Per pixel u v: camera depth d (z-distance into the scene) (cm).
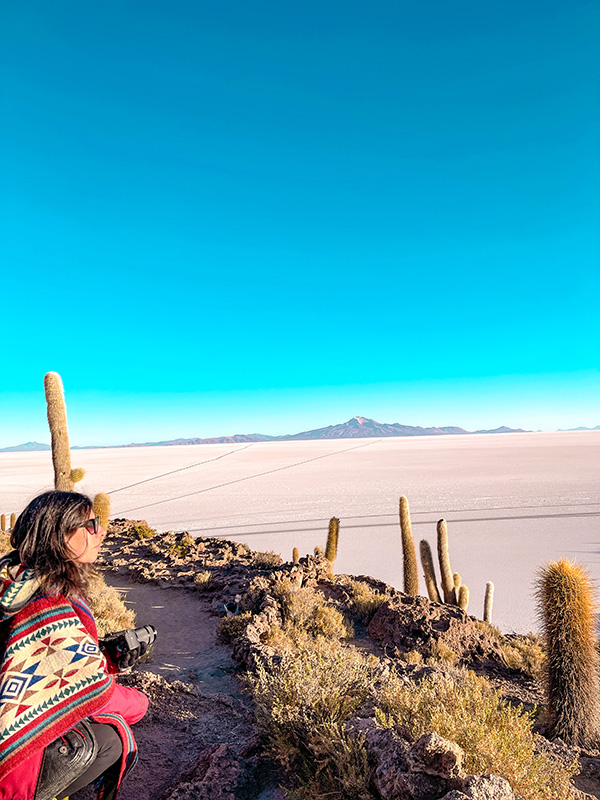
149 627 227
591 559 3956
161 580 1407
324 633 1060
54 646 184
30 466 19962
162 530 5266
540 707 830
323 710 399
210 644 899
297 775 345
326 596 1327
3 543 1377
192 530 5244
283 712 397
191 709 472
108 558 1736
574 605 708
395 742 326
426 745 306
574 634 707
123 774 212
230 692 620
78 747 188
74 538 195
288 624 1007
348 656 507
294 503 7331
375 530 5141
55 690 180
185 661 798
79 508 197
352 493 8512
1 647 184
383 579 3372
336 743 344
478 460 16462
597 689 712
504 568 3747
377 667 543
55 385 1354
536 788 331
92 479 12025
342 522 5631
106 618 933
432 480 10450
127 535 2159
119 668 218
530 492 8162
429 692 427
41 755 176
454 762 299
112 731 208
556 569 731
